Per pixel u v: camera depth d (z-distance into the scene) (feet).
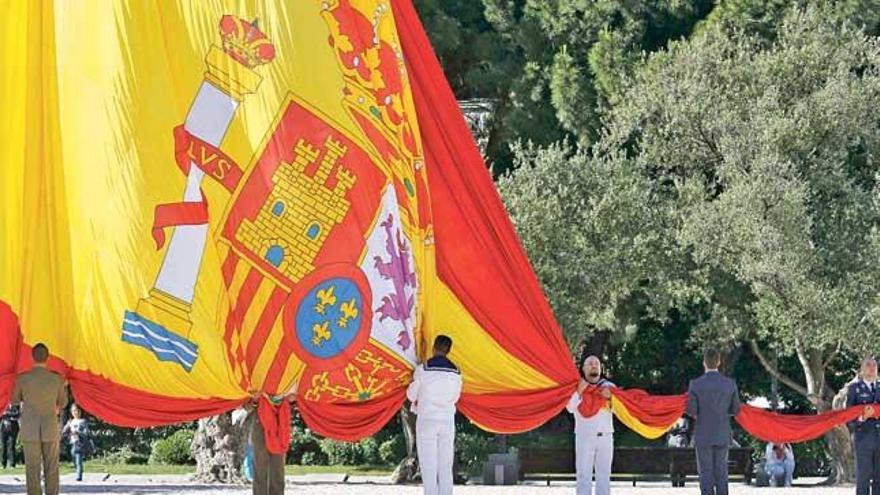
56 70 95.81
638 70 188.55
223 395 94.02
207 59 94.84
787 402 225.76
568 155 203.31
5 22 95.09
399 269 97.14
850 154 188.03
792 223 167.32
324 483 177.17
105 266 94.07
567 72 198.29
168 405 93.86
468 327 100.63
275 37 95.45
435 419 94.53
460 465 204.03
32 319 94.43
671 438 196.95
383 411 97.14
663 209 183.73
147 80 94.63
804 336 168.04
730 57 183.73
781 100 177.47
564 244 180.75
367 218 96.02
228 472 174.60
